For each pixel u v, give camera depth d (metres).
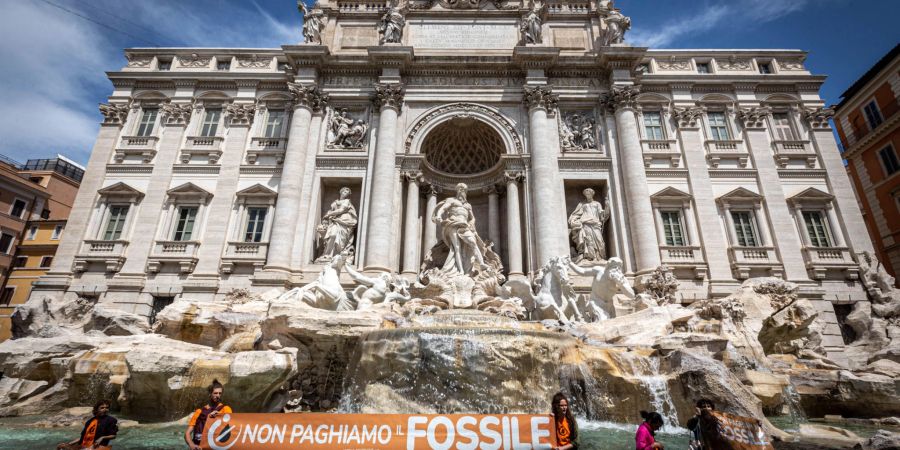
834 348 22.47
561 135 27.05
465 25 29.75
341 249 24.53
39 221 39.50
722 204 25.89
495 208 26.98
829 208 25.73
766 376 12.91
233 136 27.30
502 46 29.22
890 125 30.42
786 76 28.20
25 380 13.57
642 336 14.05
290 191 24.59
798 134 27.62
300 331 12.92
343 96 27.41
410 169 25.94
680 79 28.31
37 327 20.09
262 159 26.94
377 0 30.58
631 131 26.06
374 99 27.17
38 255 38.31
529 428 6.63
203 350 12.75
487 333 12.11
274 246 23.50
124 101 28.23
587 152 26.61
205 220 25.61
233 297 21.83
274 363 11.26
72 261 24.52
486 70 27.92
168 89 28.73
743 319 16.47
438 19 29.94
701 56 29.44
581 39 29.44
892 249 30.88
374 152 26.23
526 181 25.48
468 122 27.59
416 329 12.27
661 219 25.67
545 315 17.84
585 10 30.30
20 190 39.34
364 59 27.45
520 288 19.84
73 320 21.81
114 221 25.72
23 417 12.03
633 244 24.25
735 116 28.09
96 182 26.31
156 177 26.31
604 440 9.58
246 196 25.86
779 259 24.61
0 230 37.53
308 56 27.03
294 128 25.92
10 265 38.03
